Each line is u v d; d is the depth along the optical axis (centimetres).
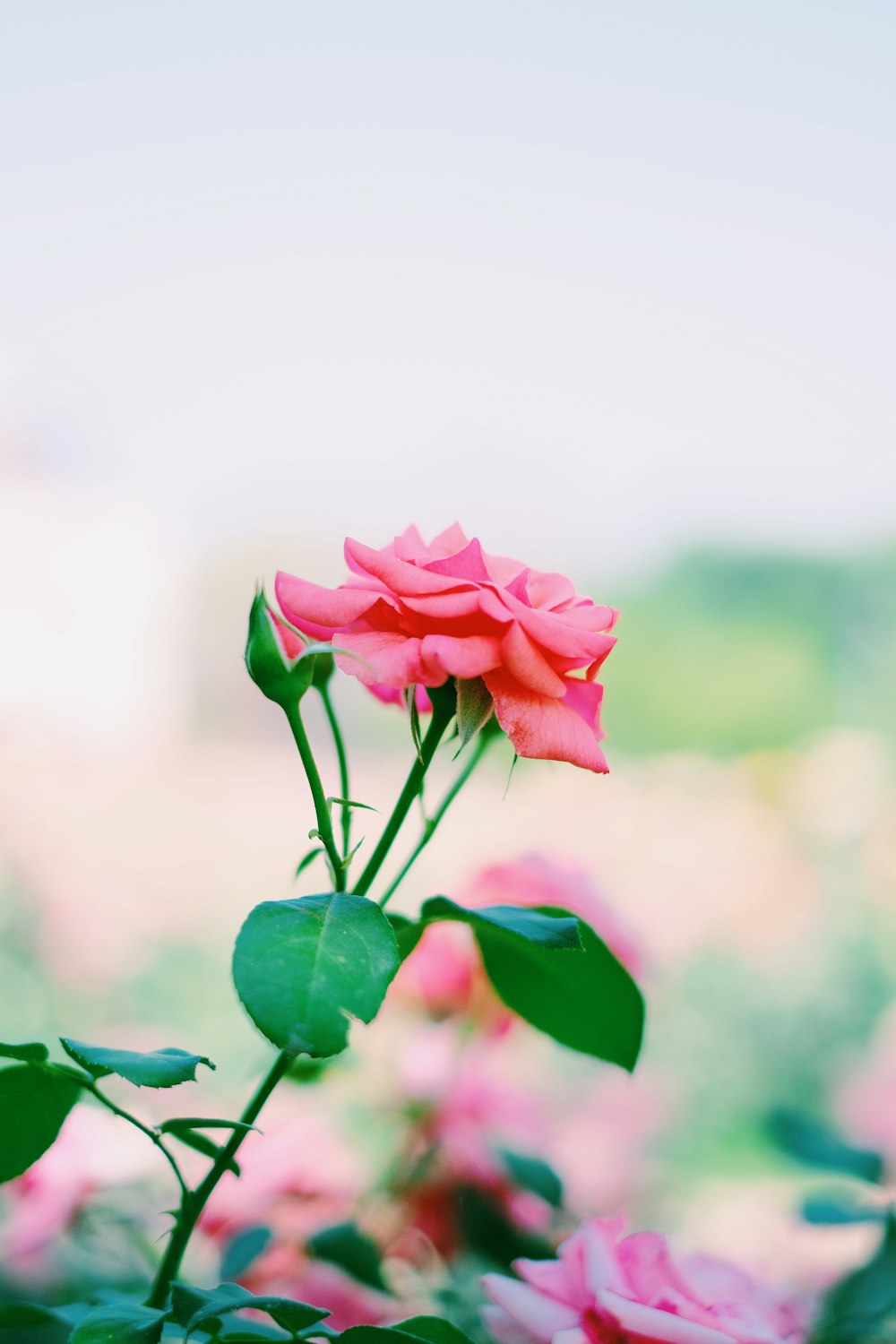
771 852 272
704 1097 227
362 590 58
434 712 59
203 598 721
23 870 237
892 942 266
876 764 320
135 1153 83
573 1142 124
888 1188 85
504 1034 90
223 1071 189
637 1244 65
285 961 52
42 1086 57
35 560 575
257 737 704
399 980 90
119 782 403
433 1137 86
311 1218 82
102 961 222
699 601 733
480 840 268
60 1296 84
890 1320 77
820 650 701
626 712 723
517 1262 65
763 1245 141
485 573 59
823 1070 238
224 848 348
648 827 267
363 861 209
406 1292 83
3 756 364
